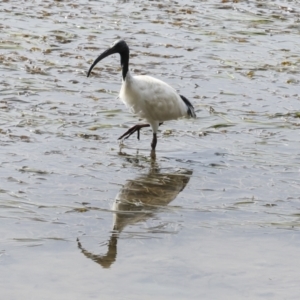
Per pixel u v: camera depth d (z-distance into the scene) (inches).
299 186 513.0
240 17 968.9
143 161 544.1
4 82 674.2
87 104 645.3
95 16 927.7
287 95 706.8
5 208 442.9
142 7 985.5
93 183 495.8
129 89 552.7
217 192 497.4
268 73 765.3
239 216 458.3
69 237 414.9
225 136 603.8
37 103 634.2
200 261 398.3
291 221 453.4
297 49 858.1
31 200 458.3
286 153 574.6
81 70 728.3
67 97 656.4
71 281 369.1
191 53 814.5
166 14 960.3
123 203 467.8
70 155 538.9
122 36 856.3
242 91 709.3
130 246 410.3
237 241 424.2
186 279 378.6
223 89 711.7
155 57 790.5
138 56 788.6
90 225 432.1
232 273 387.5
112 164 532.4
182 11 977.5
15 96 644.7
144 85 553.6
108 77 717.9
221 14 979.3
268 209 470.9
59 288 361.7
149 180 510.3
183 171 530.6
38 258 389.4
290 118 648.4
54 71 719.7
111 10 962.1
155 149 569.9
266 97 697.6
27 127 581.9
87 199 469.1
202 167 539.8
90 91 676.7
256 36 895.7
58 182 490.6
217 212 461.7
